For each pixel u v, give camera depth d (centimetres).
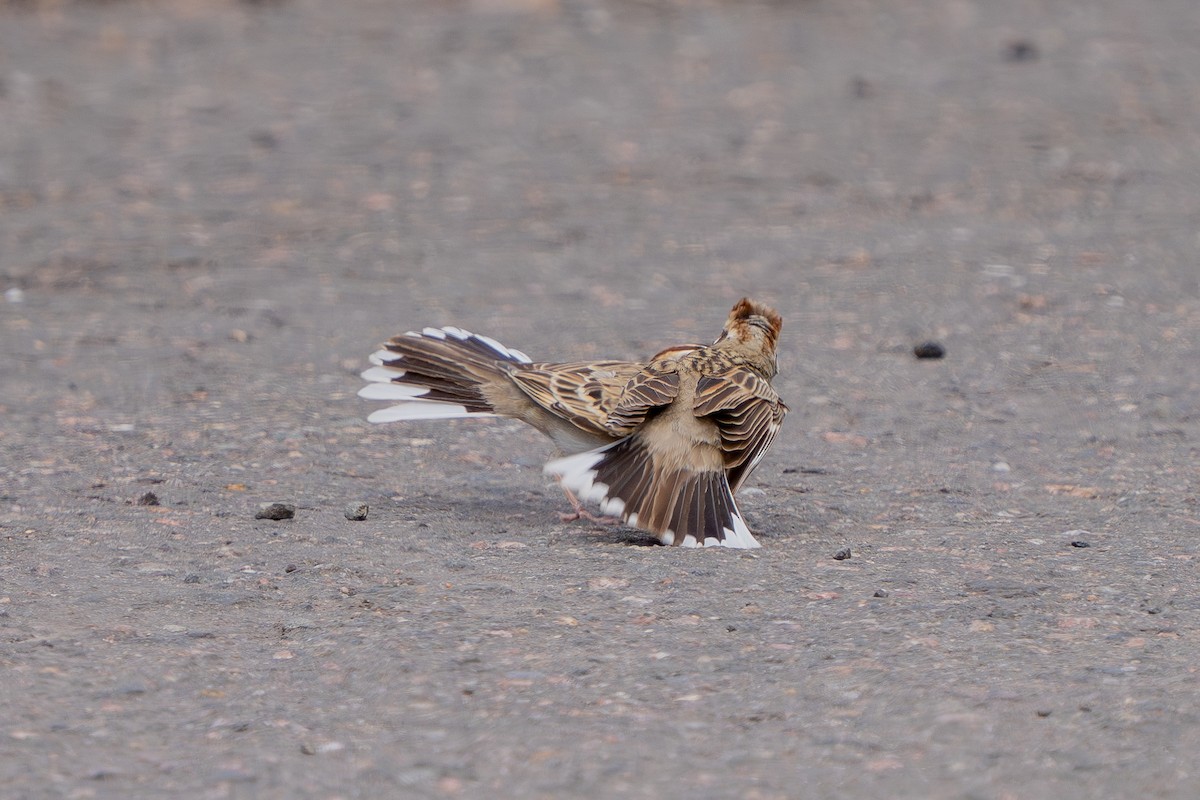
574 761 676
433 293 1841
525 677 764
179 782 656
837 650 800
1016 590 893
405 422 1330
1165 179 2364
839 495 1137
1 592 882
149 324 1691
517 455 1241
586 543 1000
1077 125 2709
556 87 3047
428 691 748
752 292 1842
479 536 1016
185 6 3759
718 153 2564
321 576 918
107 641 809
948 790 648
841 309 1761
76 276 1895
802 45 3444
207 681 761
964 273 1903
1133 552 975
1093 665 776
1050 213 2200
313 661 786
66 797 641
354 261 1989
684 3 3869
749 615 852
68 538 991
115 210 2217
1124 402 1397
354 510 1050
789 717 718
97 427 1289
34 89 2958
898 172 2439
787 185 2380
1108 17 3741
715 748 688
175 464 1180
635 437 1005
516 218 2205
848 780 657
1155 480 1165
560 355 1574
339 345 1611
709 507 980
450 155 2553
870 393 1445
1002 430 1322
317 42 3438
